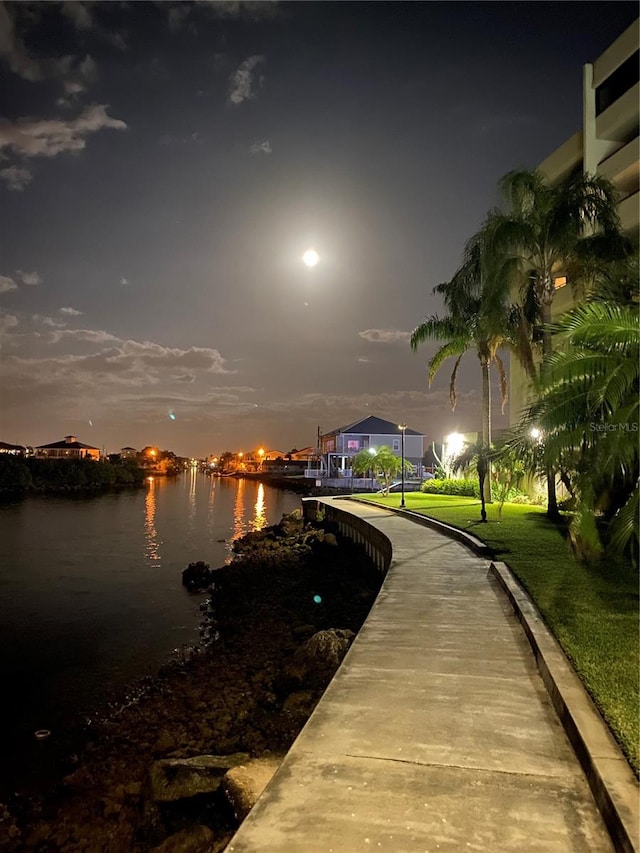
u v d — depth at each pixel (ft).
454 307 84.94
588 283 62.49
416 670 22.98
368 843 12.56
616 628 26.81
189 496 253.03
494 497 93.91
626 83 87.92
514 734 17.65
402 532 63.82
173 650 47.98
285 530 107.45
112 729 32.89
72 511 168.96
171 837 21.34
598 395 32.19
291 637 47.01
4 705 36.91
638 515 33.83
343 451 229.86
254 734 29.17
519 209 65.72
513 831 13.04
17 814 25.32
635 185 88.58
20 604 62.44
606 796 13.62
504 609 32.14
